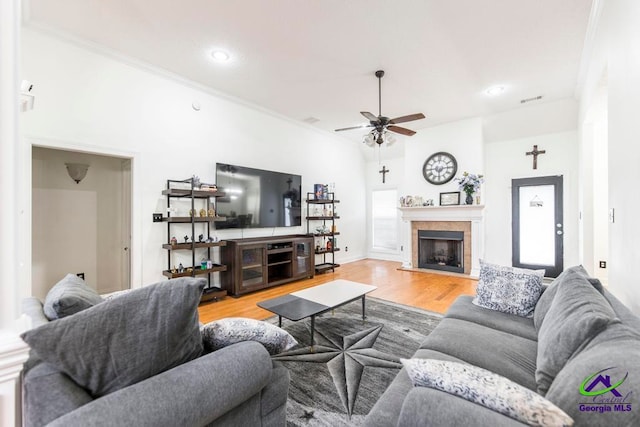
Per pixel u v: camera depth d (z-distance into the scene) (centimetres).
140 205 356
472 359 148
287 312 242
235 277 407
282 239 468
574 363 97
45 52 287
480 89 413
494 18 268
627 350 89
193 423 94
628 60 180
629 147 180
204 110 417
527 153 529
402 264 627
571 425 73
